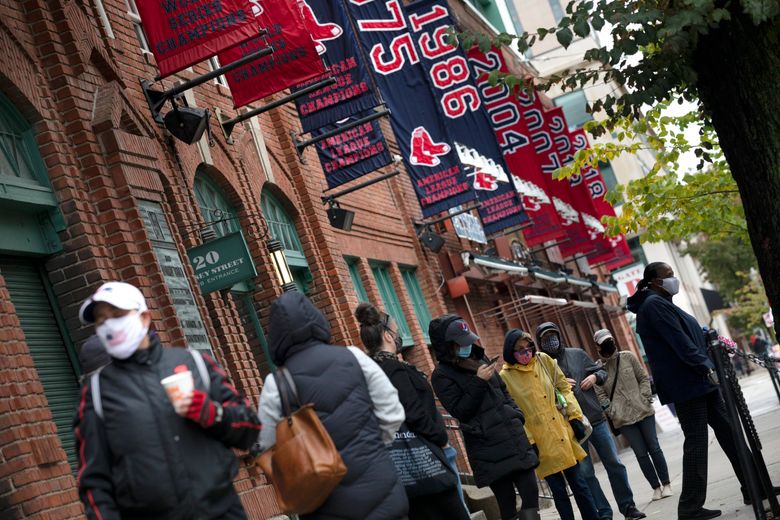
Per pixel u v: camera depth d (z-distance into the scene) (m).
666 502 15.24
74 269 11.91
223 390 6.17
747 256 91.38
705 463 11.70
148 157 13.59
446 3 26.05
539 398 12.95
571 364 15.16
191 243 14.41
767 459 15.77
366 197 24.42
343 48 18.41
